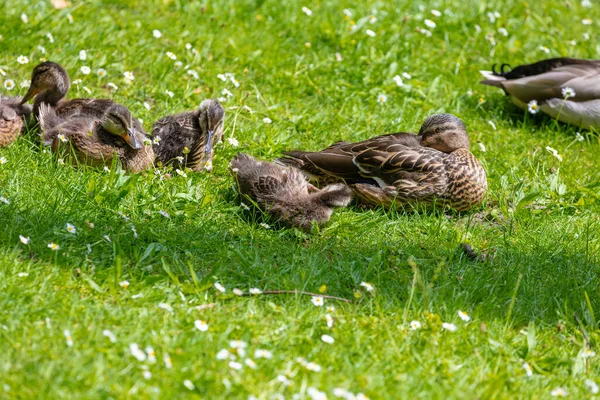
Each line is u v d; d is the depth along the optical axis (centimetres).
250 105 1314
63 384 645
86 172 1020
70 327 719
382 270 910
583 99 1366
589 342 817
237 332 745
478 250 971
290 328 764
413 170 1049
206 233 927
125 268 837
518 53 1633
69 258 824
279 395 648
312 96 1379
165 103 1270
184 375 670
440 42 1617
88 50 1362
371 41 1550
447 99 1427
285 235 957
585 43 1703
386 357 737
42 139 1061
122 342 704
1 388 630
